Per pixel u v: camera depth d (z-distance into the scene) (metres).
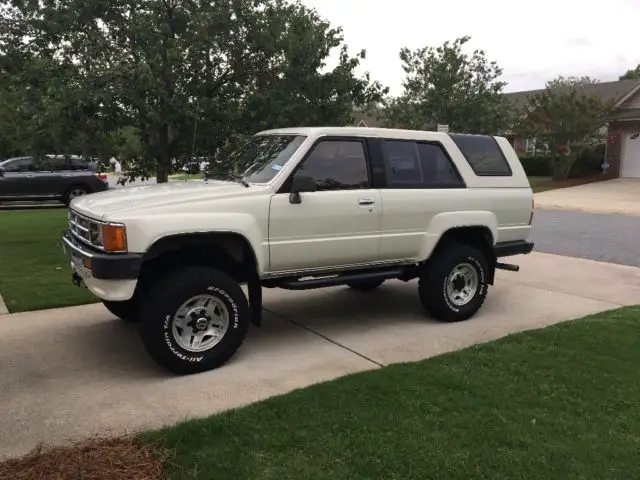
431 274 5.96
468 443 3.42
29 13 9.43
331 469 3.15
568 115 25.89
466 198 6.04
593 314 6.32
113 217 4.29
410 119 21.78
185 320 4.59
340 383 4.29
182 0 9.10
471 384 4.27
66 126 8.31
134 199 4.65
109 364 4.85
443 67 21.52
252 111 9.12
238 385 4.39
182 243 4.59
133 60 8.61
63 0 9.12
